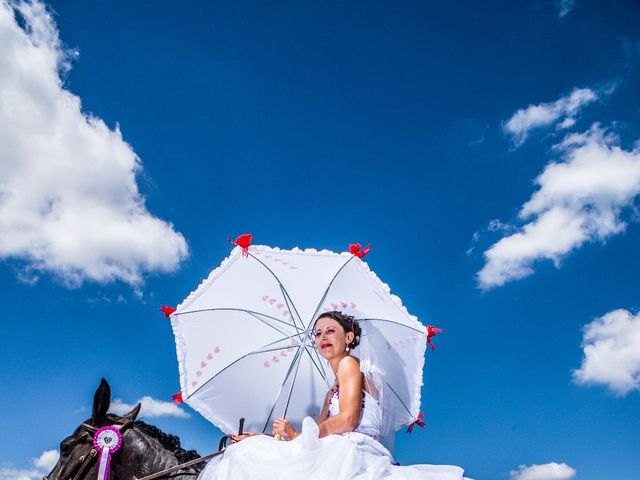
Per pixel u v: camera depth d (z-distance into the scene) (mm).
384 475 3312
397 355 4922
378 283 5180
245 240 5062
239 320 5109
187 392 4805
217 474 3357
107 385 4418
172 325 4902
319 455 3271
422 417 4820
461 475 3551
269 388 5074
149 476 4051
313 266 5242
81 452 4227
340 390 3791
